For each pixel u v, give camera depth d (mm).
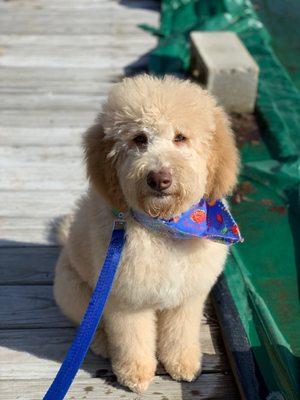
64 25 2043
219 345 905
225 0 2137
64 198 1224
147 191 707
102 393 829
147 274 746
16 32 1978
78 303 873
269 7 2338
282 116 1540
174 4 2143
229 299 942
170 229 745
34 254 1081
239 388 816
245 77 1535
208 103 761
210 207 767
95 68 1768
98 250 774
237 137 1487
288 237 1191
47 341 913
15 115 1515
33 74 1721
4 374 857
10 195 1228
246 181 1330
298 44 2070
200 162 740
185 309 829
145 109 713
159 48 1840
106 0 2271
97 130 765
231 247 1078
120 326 813
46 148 1386
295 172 1330
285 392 812
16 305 976
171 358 848
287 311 1034
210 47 1653
